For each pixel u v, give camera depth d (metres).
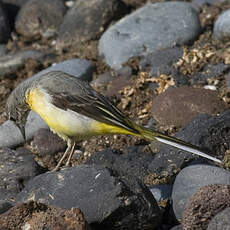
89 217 9.52
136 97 15.17
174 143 10.78
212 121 12.41
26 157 12.79
